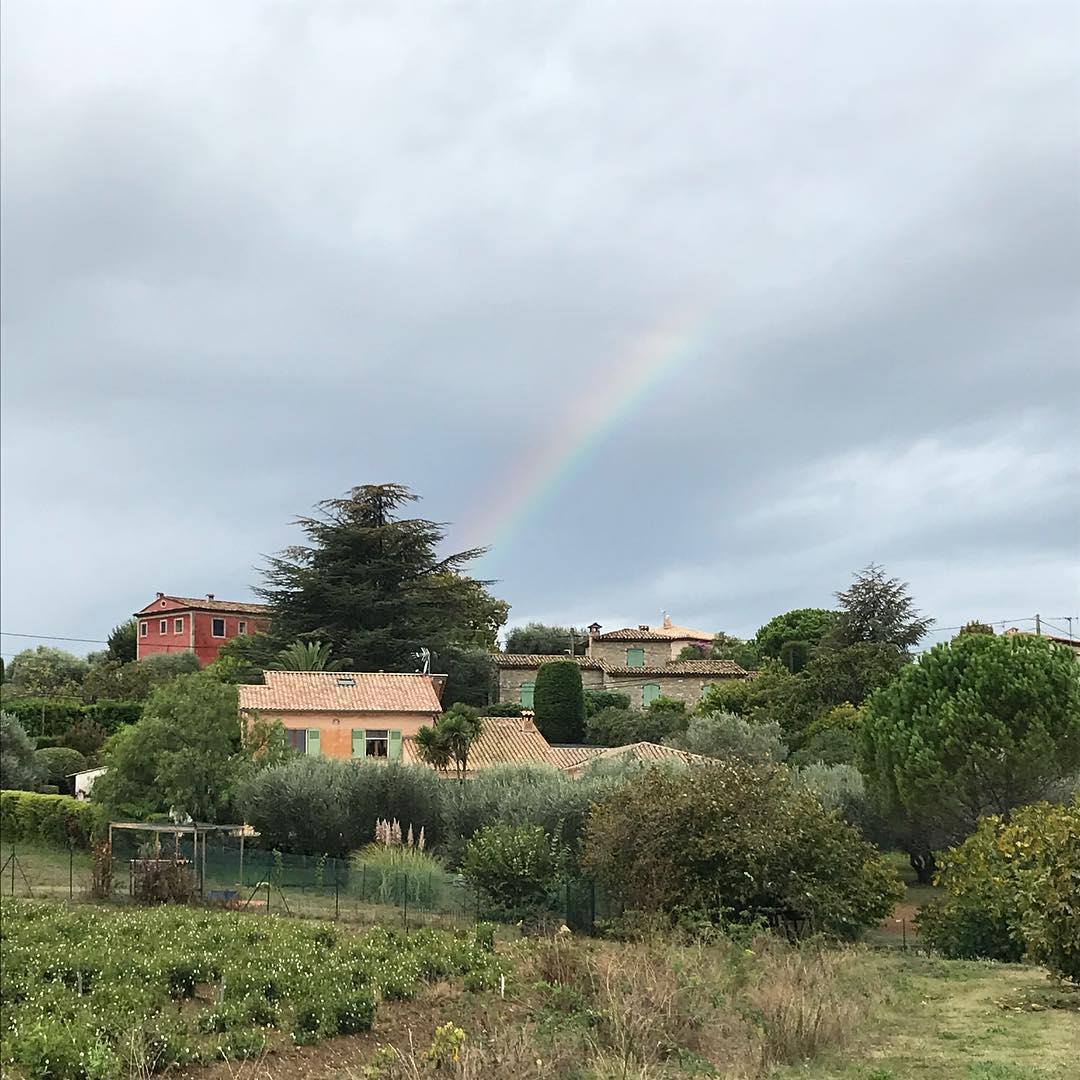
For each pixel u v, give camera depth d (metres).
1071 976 13.10
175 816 29.58
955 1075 9.07
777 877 18.66
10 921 17.44
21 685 67.56
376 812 30.55
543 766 33.41
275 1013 11.73
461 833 29.27
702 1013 10.23
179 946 15.20
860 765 28.20
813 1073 9.16
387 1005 12.59
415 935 17.80
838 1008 10.84
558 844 24.73
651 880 19.05
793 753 42.69
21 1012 11.15
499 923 21.47
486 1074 8.10
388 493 61.19
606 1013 9.97
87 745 48.84
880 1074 8.92
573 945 13.51
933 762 25.05
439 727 36.69
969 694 25.03
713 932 15.77
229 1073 9.96
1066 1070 9.19
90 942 15.31
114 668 63.06
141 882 23.02
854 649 49.12
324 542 59.38
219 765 31.34
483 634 77.50
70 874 26.03
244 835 29.73
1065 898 12.98
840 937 18.83
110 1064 9.38
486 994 12.61
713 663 65.81
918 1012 12.20
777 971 12.36
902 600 60.34
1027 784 24.61
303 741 42.78
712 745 40.03
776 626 79.12
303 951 15.25
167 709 32.25
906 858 36.09
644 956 11.79
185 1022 11.31
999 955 18.19
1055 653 25.47
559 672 56.59
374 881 24.00
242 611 77.50
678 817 19.28
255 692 43.50
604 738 54.97
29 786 41.91
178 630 76.00
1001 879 17.50
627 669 62.94
